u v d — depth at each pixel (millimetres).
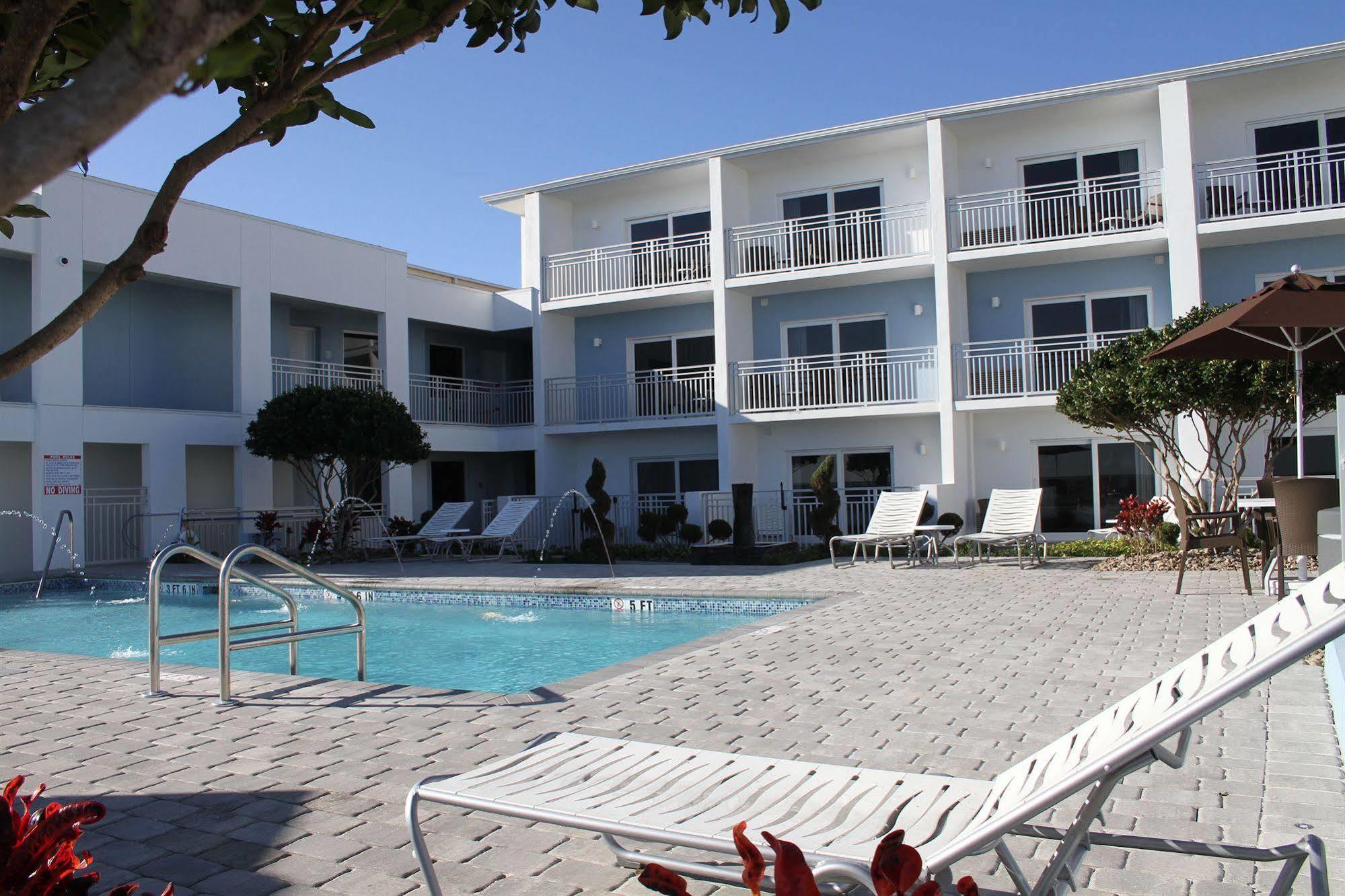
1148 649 6816
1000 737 4605
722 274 19531
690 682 6016
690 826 2285
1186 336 8930
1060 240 16828
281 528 18359
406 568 16016
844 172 19875
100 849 3418
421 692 5945
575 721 5082
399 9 1602
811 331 20188
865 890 2225
